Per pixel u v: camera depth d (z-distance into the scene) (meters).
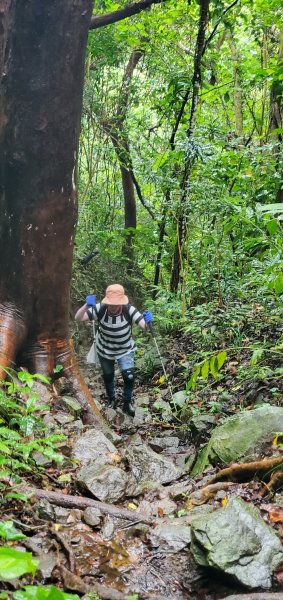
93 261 11.14
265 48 10.40
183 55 11.54
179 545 3.17
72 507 3.47
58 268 5.52
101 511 3.46
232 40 10.77
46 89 5.06
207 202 7.75
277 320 6.67
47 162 5.23
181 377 7.39
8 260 5.44
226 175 8.23
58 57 5.02
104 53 10.95
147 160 9.89
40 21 4.92
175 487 4.05
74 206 5.53
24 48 4.97
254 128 10.60
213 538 2.92
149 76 11.07
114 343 6.46
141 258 12.18
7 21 4.97
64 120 5.19
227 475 3.85
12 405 4.06
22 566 1.45
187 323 8.31
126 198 12.10
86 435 4.51
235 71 10.44
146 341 9.12
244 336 6.91
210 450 4.36
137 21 10.17
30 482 3.72
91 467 4.00
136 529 3.29
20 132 5.15
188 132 8.58
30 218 5.34
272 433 4.19
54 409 5.11
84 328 9.41
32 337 5.58
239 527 2.98
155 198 10.51
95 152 12.40
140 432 6.10
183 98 9.16
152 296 11.09
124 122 11.20
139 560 3.08
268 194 8.20
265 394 5.62
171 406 6.66
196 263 8.95
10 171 5.25
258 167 8.02
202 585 2.92
